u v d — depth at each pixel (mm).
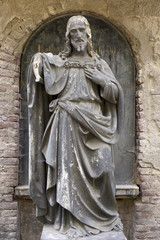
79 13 4617
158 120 4508
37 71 3178
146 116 4520
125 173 4633
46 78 3201
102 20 4656
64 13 4582
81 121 3189
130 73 4664
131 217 4531
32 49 4590
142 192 4434
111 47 4680
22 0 4375
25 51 4574
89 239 3080
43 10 4480
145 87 4539
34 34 4590
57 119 3244
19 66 4508
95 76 3264
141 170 4469
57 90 3254
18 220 4398
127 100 4656
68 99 3258
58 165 3201
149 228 4398
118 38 4676
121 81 4660
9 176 4340
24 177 4508
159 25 4512
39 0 4426
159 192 4453
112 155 3363
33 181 3340
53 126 3246
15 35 4434
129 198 4488
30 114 3303
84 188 3209
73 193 3176
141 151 4480
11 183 4340
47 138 3324
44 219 3457
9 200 4320
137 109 4570
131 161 4645
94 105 3322
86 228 3180
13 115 4398
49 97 3391
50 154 3205
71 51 3404
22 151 4523
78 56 3391
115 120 3385
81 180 3201
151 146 4496
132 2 4477
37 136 3344
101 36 4664
